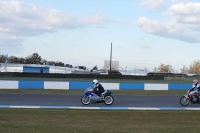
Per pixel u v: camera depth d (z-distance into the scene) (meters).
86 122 11.26
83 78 50.09
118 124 10.94
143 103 18.58
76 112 14.08
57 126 10.14
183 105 17.73
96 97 17.27
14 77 48.47
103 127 10.18
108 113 13.97
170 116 13.45
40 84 28.75
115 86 29.91
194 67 87.94
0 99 18.98
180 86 31.28
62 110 14.68
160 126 10.66
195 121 12.14
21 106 15.91
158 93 26.58
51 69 70.25
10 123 10.46
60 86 29.02
